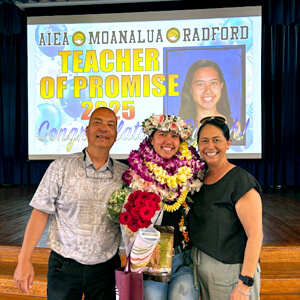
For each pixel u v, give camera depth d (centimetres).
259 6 698
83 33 734
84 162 173
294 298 265
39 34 745
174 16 714
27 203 571
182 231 172
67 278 166
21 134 836
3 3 810
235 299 152
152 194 153
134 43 723
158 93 723
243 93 711
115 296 173
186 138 183
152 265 162
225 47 709
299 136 775
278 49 765
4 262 318
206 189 172
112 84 731
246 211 158
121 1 736
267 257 313
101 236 168
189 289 167
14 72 828
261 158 712
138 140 729
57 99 746
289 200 592
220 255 161
